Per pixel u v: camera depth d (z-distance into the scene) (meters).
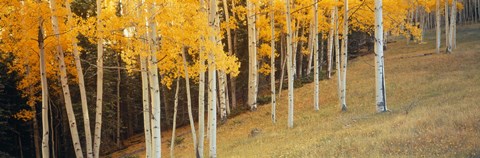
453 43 36.03
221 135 22.73
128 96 36.09
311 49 35.25
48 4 13.64
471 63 26.59
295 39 26.95
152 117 12.57
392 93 22.08
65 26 14.39
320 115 20.66
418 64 30.64
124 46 14.11
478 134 9.22
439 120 11.42
